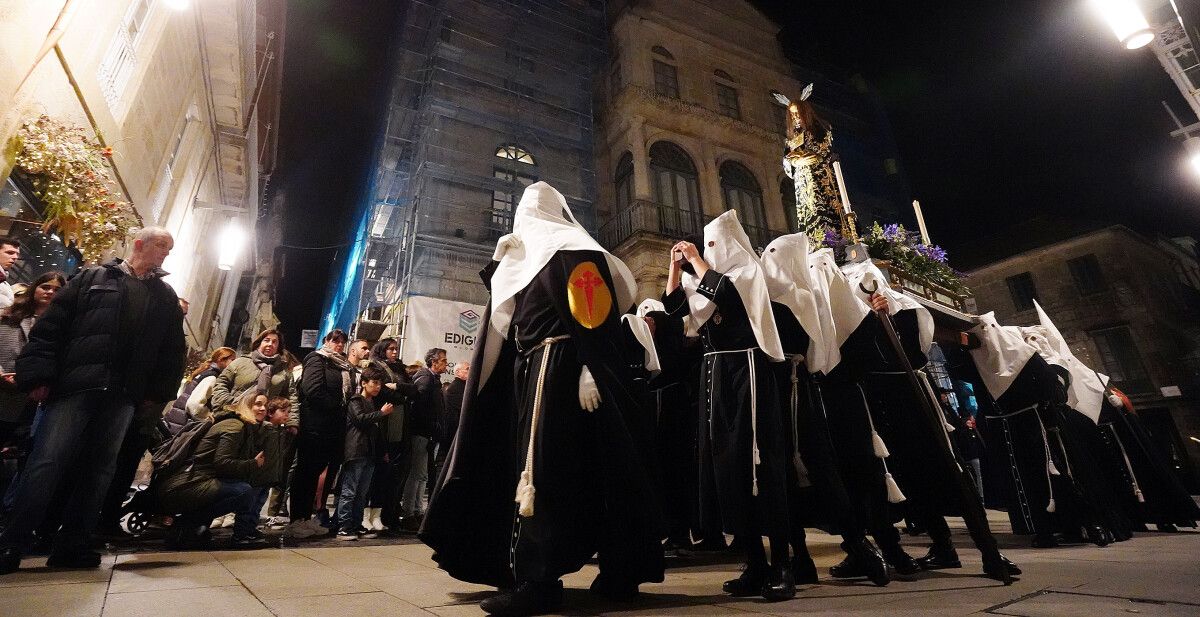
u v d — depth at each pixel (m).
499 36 15.93
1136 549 3.44
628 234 15.00
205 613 1.78
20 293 3.70
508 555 2.18
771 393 2.35
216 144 11.23
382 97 17.72
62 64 4.97
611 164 16.36
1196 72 8.91
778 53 20.14
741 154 17.33
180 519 3.84
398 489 5.51
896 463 3.04
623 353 2.18
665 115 16.38
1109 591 1.94
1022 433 3.96
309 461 4.67
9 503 3.62
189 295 11.27
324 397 4.72
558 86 16.27
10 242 3.95
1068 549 3.58
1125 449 5.04
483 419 2.31
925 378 3.19
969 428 7.02
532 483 1.90
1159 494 4.84
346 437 4.76
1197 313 20.27
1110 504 4.11
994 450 4.21
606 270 2.20
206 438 3.90
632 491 1.99
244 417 4.06
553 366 2.07
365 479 4.71
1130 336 18.83
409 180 14.04
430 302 11.20
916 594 2.04
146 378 3.01
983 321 4.23
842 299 2.92
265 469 4.24
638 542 2.00
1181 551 3.24
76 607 1.84
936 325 4.76
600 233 15.87
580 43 17.27
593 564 3.37
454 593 2.20
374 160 17.20
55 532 3.38
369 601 2.03
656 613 1.83
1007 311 21.12
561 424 2.00
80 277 2.91
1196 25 8.15
